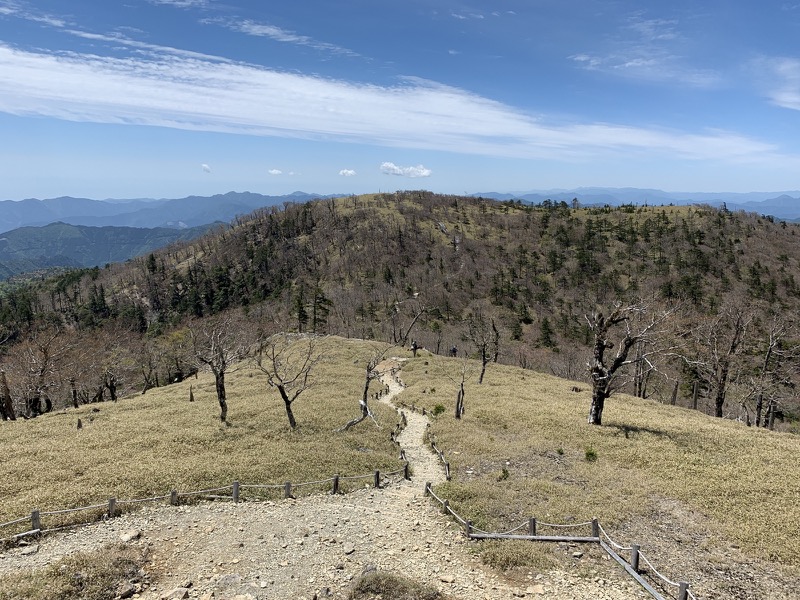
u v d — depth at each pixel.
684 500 24.47
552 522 22.22
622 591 17.23
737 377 59.81
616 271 163.75
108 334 87.81
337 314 139.62
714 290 130.62
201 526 22.06
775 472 28.00
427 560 19.41
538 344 120.56
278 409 43.91
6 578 16.94
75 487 24.83
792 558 19.03
